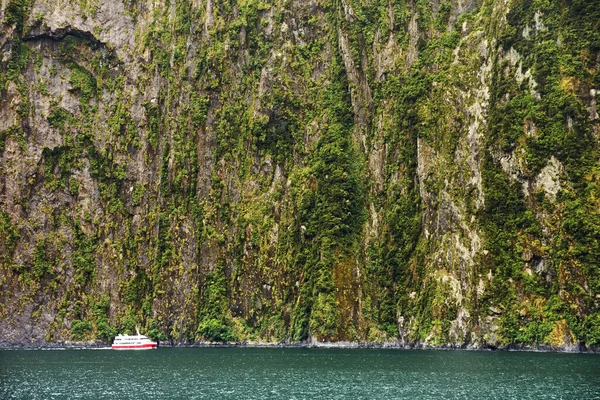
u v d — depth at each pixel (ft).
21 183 576.61
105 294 574.56
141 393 322.14
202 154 596.70
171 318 565.12
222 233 576.61
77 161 595.47
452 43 555.28
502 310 461.78
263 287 554.87
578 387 317.63
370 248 540.93
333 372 382.01
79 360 459.73
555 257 452.76
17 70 593.83
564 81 474.08
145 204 594.24
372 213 552.82
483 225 484.33
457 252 490.90
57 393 323.57
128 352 516.73
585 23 478.59
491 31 526.98
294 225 556.10
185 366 419.54
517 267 463.83
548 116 474.49
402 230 531.50
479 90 520.83
